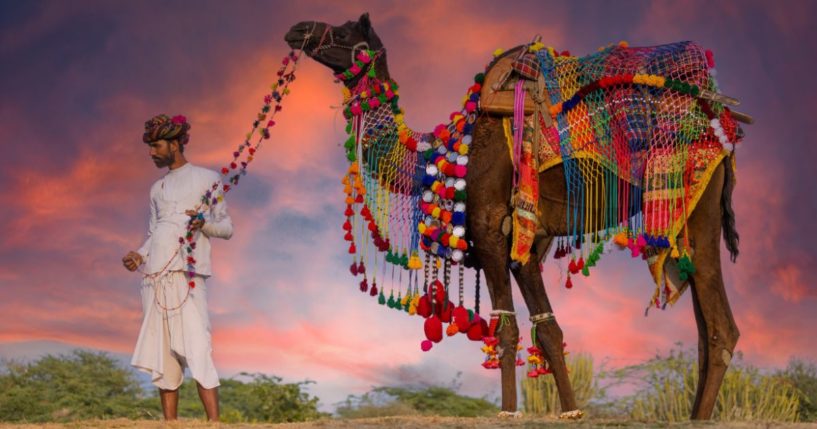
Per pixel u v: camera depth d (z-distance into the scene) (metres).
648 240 7.02
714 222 7.07
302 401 13.60
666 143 7.05
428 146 7.50
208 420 7.65
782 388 11.62
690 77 7.16
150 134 8.04
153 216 8.15
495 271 7.12
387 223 7.64
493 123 7.23
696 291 7.04
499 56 7.45
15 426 6.80
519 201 7.07
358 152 7.67
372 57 7.73
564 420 6.63
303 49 7.89
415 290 7.51
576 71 7.27
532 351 7.21
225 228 8.02
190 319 7.79
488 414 13.32
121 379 13.39
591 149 7.12
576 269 7.36
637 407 11.38
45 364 13.51
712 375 6.89
